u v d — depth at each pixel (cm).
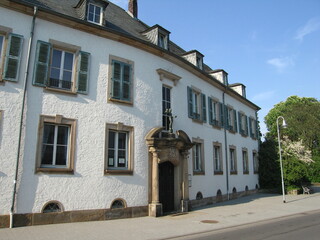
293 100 4638
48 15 1034
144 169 1208
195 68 1596
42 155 977
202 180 1592
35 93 980
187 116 1530
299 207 1493
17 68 952
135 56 1273
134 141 1198
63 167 1011
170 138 1251
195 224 1001
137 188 1169
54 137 1014
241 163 2170
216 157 1842
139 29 1563
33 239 730
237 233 842
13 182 895
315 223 1002
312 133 3622
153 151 1224
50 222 941
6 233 789
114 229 888
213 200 1670
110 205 1078
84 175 1035
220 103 1942
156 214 1163
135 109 1227
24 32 991
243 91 2486
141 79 1279
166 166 1330
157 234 827
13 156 909
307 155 2923
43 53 1012
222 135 1905
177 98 1471
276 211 1345
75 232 827
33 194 924
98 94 1123
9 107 925
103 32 1164
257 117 2723
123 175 1137
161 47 1348
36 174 940
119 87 1186
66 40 1078
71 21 1079
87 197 1029
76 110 1056
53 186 966
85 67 1100
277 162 2391
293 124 3803
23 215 897
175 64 1480
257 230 889
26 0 1028
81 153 1042
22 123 938
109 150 1138
